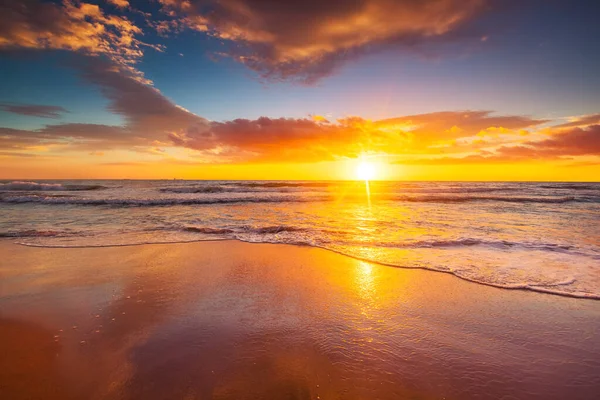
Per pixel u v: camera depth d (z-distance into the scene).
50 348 3.09
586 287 4.80
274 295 4.52
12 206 15.80
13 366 2.80
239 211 14.80
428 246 7.44
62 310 3.97
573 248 7.18
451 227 10.19
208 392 2.47
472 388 2.57
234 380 2.62
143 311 3.96
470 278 5.22
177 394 2.45
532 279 5.16
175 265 5.95
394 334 3.43
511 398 2.47
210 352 3.04
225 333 3.42
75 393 2.45
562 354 3.07
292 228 9.62
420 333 3.46
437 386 2.59
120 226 10.02
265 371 2.75
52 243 7.59
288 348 3.13
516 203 20.70
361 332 3.47
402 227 10.13
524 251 6.94
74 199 18.00
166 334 3.38
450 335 3.42
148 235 8.63
